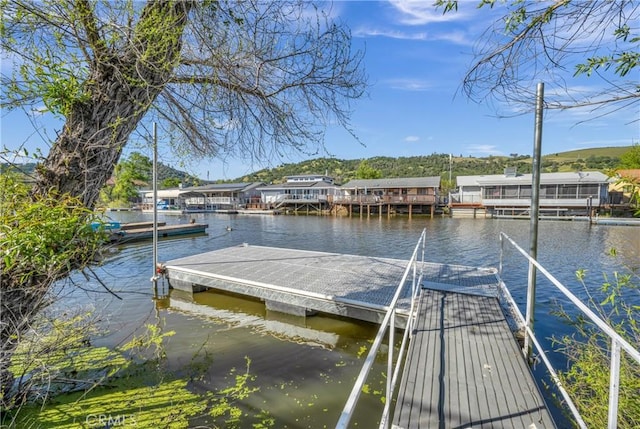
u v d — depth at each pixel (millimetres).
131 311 5348
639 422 1782
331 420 2771
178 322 4910
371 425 2701
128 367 3541
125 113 2002
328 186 33562
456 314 3549
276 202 34188
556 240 12922
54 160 1822
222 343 4219
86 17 1642
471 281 4887
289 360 3789
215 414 2816
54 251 1572
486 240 13391
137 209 34906
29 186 1711
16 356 2127
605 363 2182
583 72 1558
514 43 1717
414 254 2979
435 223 21078
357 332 4492
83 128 1859
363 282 5176
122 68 1905
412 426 1890
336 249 11836
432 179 28594
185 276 6117
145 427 2582
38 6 1523
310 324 4762
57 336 2422
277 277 5574
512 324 3410
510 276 7609
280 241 14078
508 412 1979
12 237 1406
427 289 4492
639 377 1957
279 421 2748
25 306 1835
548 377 3170
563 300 5797
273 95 2639
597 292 6254
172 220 24672
